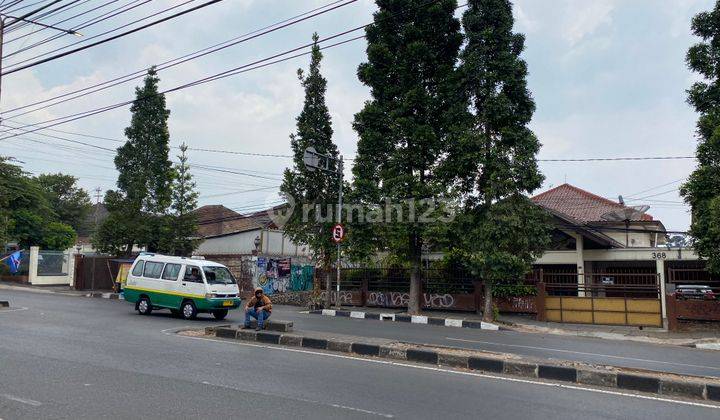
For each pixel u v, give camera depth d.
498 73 18.22
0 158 38.62
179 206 28.55
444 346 11.43
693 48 16.69
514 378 8.87
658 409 7.13
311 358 10.14
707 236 16.02
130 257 29.38
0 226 32.38
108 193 29.28
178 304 17.00
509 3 18.73
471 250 18.78
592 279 24.14
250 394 7.18
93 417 6.01
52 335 12.23
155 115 29.66
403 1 20.20
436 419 6.27
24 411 6.20
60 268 34.28
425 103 19.78
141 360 9.45
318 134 22.97
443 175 19.66
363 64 21.11
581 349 12.80
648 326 18.12
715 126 16.05
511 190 17.94
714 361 11.62
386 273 23.36
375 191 20.31
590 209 30.02
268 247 34.00
